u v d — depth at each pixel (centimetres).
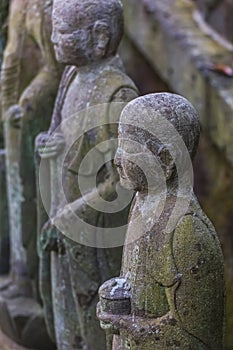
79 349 592
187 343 429
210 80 946
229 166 922
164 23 1109
